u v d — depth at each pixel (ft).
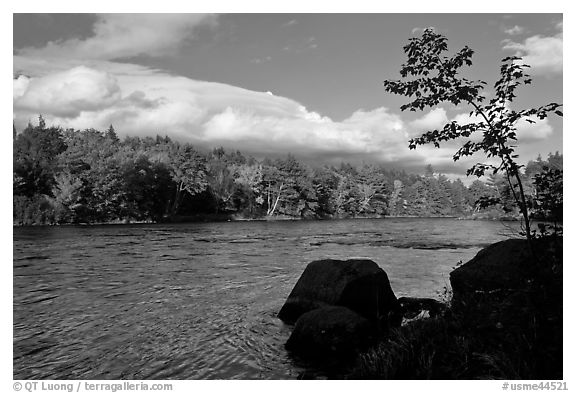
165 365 22.21
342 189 319.68
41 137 176.86
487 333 18.10
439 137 18.56
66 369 21.76
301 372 20.92
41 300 36.29
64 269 52.31
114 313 32.22
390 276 47.85
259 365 21.97
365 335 22.70
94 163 178.29
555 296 15.66
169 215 209.56
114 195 175.42
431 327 20.89
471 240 101.09
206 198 235.61
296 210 268.21
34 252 69.46
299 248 81.41
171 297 37.60
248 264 58.29
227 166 279.90
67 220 157.17
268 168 263.29
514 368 15.80
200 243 90.07
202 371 21.29
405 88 19.35
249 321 30.19
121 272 50.44
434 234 123.54
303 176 277.85
